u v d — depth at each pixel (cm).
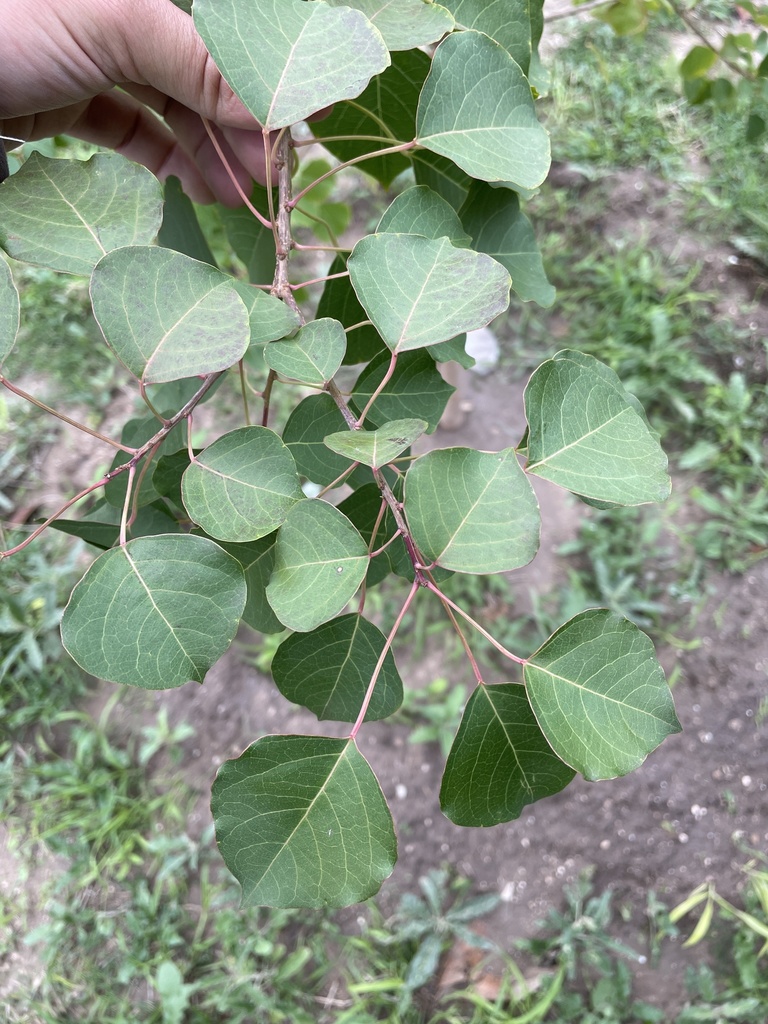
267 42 23
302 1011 59
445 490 22
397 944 62
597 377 23
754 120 56
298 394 82
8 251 23
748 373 83
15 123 44
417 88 31
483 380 85
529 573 75
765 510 76
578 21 100
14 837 67
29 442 82
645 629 72
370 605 74
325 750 22
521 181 25
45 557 76
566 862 65
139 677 21
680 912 62
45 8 31
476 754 23
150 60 33
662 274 87
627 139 93
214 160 45
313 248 27
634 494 22
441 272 24
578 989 61
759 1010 58
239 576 21
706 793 67
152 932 62
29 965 63
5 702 71
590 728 21
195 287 22
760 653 72
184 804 68
